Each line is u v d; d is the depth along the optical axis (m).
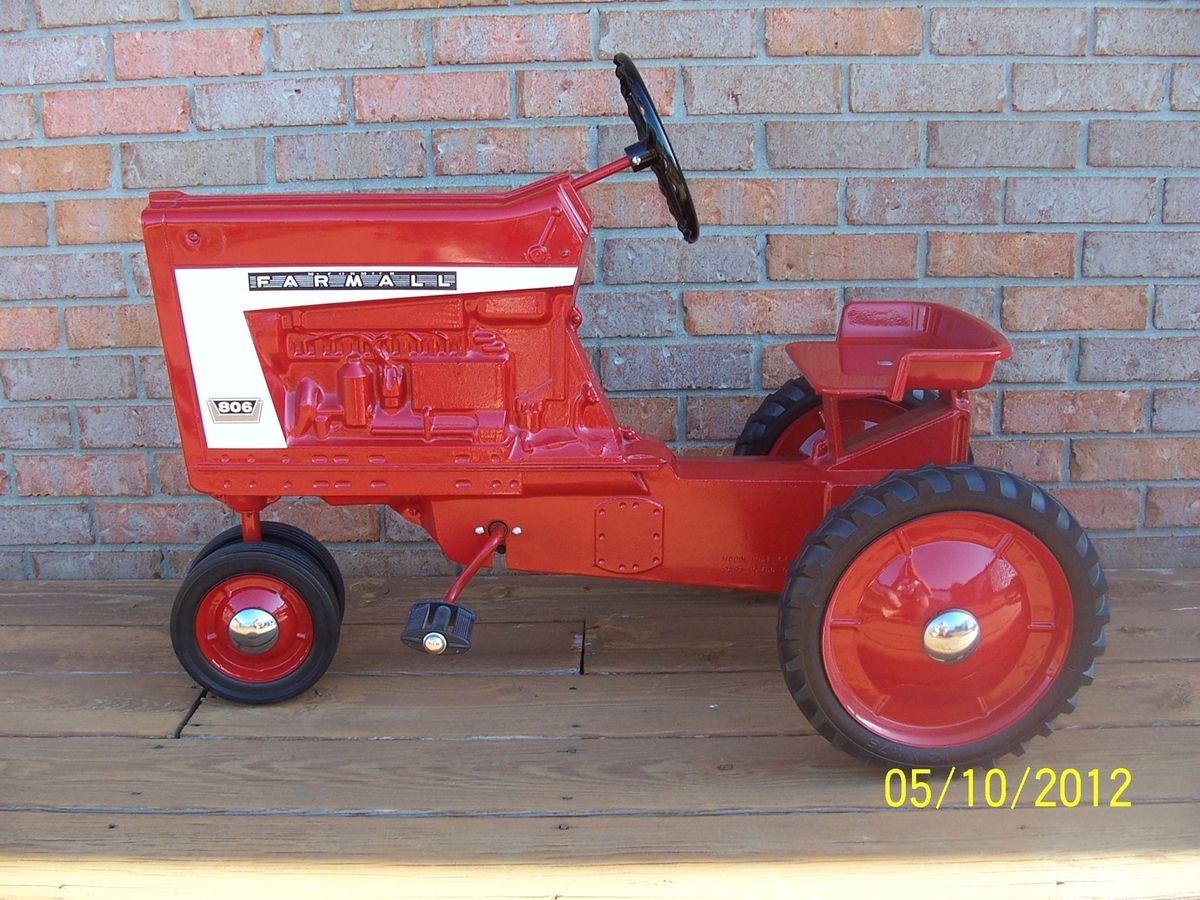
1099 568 1.84
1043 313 2.64
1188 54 2.51
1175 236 2.60
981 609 1.87
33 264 2.61
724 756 2.00
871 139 2.54
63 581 2.78
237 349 1.96
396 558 2.77
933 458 2.12
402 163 2.55
